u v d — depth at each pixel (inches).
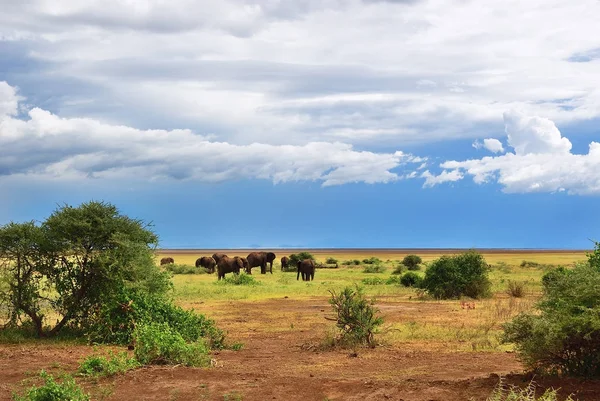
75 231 713.0
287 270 2534.5
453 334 703.7
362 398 396.2
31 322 745.0
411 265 2395.4
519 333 443.5
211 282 1700.3
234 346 637.9
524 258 4087.1
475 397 385.7
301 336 730.8
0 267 716.7
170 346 517.0
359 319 645.9
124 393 421.7
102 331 684.7
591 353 418.9
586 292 415.2
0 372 500.4
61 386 393.1
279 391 416.8
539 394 385.1
